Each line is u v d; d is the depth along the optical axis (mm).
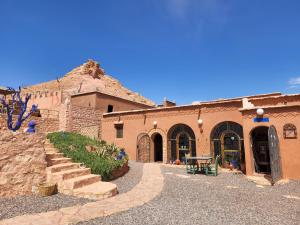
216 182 9648
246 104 12719
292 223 4887
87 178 7328
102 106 23094
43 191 6340
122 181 9195
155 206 5766
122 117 19969
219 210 5645
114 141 20016
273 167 9688
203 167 12609
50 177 7020
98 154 10906
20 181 6309
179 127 16984
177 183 9055
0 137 6027
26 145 6613
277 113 10992
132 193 7129
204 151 15359
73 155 9477
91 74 51406
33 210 5156
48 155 8258
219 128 15227
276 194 7719
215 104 15383
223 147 14883
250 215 5332
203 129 15633
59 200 6012
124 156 12883
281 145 10703
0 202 5520
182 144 16797
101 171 8820
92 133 20578
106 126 20984
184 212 5387
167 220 4805
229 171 13039
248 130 11625
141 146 18344
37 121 16734
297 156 10258
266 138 12906
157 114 17984
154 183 8875
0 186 5859
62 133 14531
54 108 22750
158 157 18844
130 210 5355
